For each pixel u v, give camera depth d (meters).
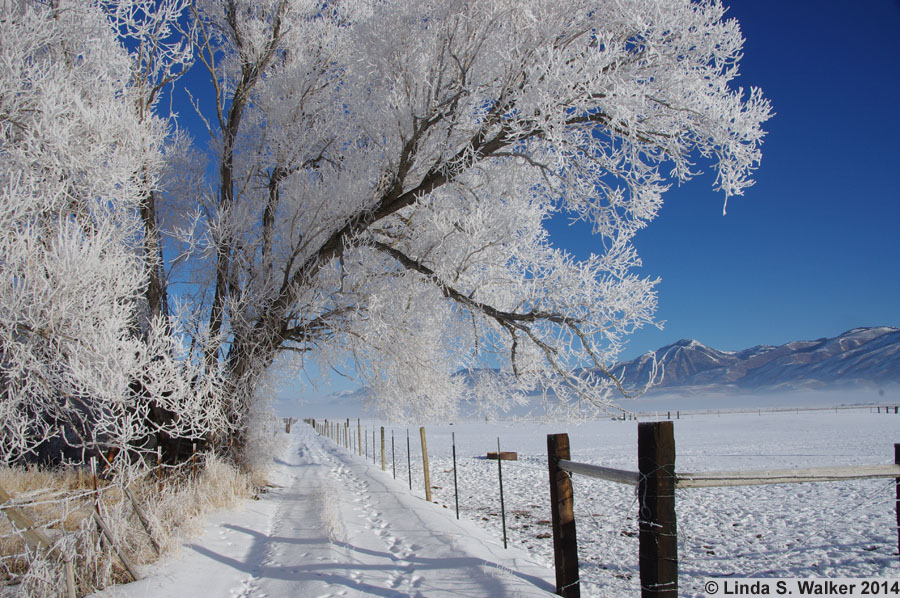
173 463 9.12
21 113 6.78
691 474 3.44
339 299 9.79
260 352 10.05
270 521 8.23
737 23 7.41
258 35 10.78
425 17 9.07
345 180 9.57
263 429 11.62
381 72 9.33
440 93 9.12
